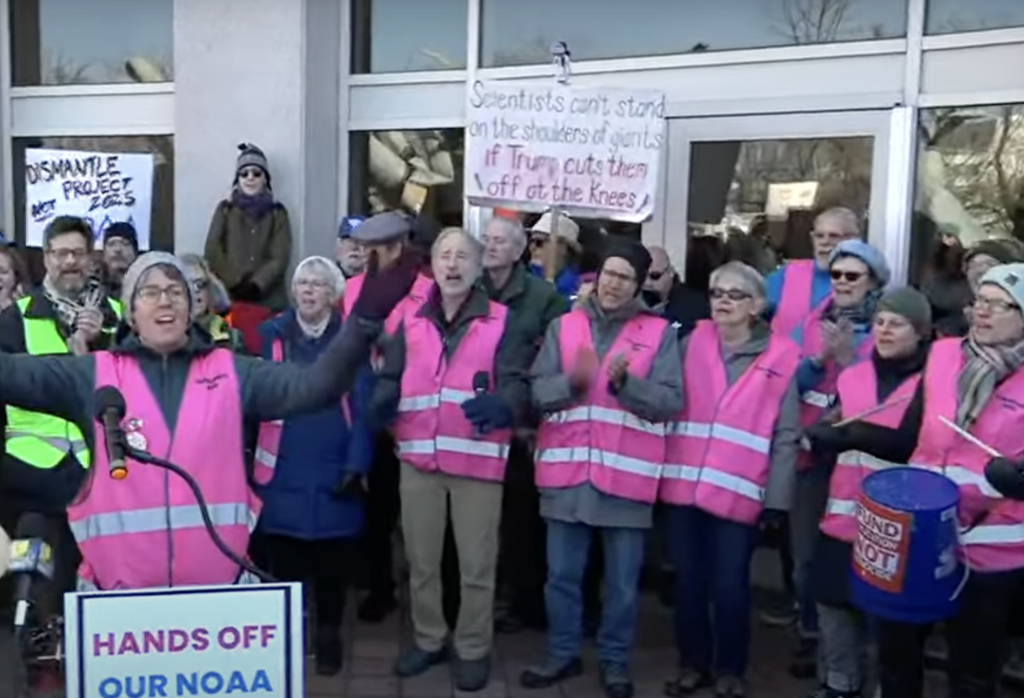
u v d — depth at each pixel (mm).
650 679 4488
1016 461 3203
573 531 4281
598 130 4754
